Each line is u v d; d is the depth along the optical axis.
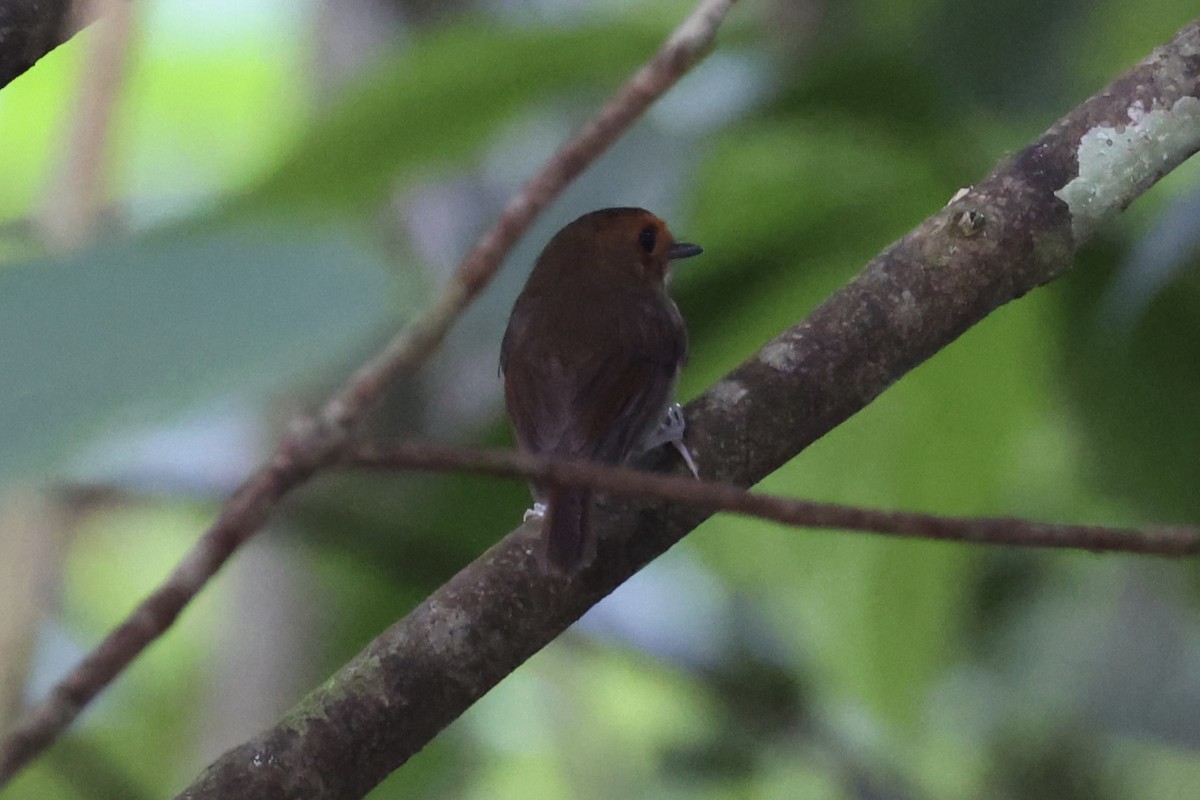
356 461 3.13
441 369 5.54
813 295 5.45
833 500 5.47
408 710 5.28
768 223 5.44
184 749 5.66
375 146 5.38
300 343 2.06
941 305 5.31
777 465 5.31
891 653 5.48
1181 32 5.33
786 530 5.48
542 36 5.38
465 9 5.59
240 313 2.08
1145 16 5.45
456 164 5.41
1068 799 5.54
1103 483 5.46
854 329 5.31
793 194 5.43
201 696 5.64
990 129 5.41
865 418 5.46
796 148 5.42
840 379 5.31
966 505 5.46
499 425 5.44
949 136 5.41
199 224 2.49
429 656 5.29
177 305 2.07
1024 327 5.44
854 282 5.32
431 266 5.48
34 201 5.64
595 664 5.64
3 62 5.28
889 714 5.48
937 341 5.31
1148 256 5.38
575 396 5.39
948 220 5.32
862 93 5.40
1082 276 5.43
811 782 5.55
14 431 1.89
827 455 5.47
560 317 5.41
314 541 5.45
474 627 5.29
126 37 5.50
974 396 5.45
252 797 5.27
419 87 5.38
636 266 5.43
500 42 5.38
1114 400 5.44
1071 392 5.45
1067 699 5.55
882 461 5.46
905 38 5.41
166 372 1.98
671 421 5.31
